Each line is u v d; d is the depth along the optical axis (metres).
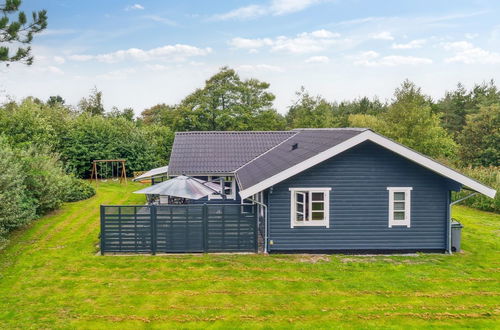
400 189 13.88
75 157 33.31
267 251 13.93
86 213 20.69
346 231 13.94
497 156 36.69
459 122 57.69
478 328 8.73
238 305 9.84
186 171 19.62
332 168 13.76
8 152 15.71
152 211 13.79
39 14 22.95
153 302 10.01
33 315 9.23
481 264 12.95
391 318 9.18
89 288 10.86
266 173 14.59
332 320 9.07
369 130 12.98
